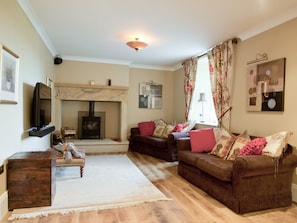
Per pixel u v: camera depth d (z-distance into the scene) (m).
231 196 2.41
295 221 2.20
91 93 5.59
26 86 2.87
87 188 2.93
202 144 3.53
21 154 2.47
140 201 2.56
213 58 4.22
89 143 5.36
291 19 2.80
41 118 3.12
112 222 2.09
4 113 2.14
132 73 6.17
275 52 3.03
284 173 2.53
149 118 6.36
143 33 3.63
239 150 2.90
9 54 2.22
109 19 3.11
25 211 2.25
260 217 2.27
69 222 2.07
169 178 3.48
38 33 3.48
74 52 4.98
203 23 3.17
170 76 6.47
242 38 3.62
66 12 2.91
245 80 3.56
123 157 4.88
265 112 3.18
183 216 2.25
